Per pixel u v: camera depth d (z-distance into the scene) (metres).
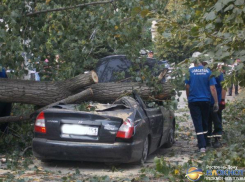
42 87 10.69
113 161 9.27
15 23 9.66
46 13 11.08
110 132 9.27
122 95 10.88
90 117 9.33
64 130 9.39
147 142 10.13
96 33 11.30
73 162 10.19
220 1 6.86
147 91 11.04
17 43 9.70
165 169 7.34
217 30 7.31
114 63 12.55
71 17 11.20
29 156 10.70
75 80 10.76
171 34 7.75
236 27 7.18
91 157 9.26
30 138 11.29
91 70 10.94
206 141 12.60
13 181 8.18
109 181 8.04
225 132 13.30
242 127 13.49
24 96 10.59
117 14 10.88
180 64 7.53
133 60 11.17
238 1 6.76
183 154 11.55
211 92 11.91
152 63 11.77
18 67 10.49
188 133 14.67
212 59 7.13
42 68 10.97
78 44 11.13
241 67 6.98
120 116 9.44
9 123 11.48
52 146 9.33
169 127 12.24
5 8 9.87
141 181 8.12
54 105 10.15
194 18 8.13
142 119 9.83
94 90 10.97
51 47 11.09
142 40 11.20
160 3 10.34
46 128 9.45
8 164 9.44
